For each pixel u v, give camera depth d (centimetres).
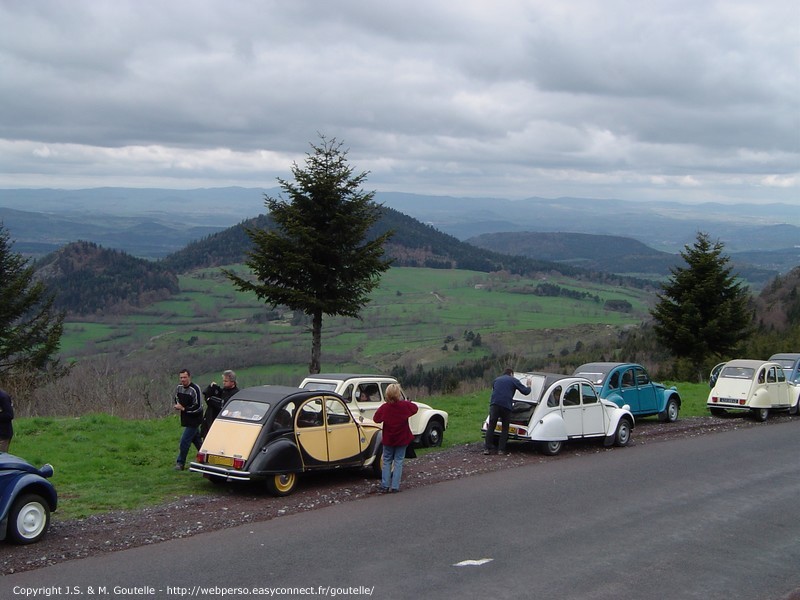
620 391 2089
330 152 2320
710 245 4081
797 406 2477
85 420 1872
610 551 932
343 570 830
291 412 1232
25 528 907
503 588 784
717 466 1533
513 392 1644
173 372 3178
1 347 2983
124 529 988
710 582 827
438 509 1129
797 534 1031
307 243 2269
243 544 924
